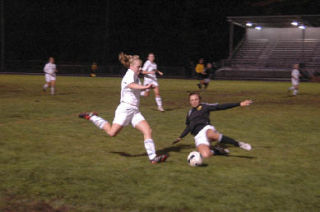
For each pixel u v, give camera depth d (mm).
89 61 58156
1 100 14156
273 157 5867
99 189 4242
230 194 4125
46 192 4117
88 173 4879
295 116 10781
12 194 4047
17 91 18359
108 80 31281
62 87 22047
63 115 10375
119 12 55938
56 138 7199
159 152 6199
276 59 42188
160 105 11773
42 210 3629
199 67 22453
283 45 43969
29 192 4109
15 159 5555
